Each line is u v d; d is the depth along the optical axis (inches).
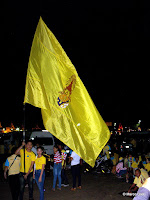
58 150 369.7
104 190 354.6
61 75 260.2
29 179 287.6
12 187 267.3
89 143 256.5
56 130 252.1
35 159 284.0
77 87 257.3
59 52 261.4
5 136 925.8
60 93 257.4
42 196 277.9
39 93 256.8
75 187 357.7
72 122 255.3
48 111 254.4
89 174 500.1
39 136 613.6
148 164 394.0
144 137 982.4
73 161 358.9
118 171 449.1
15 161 270.5
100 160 518.9
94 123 257.8
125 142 789.9
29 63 259.9
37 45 263.3
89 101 257.9
